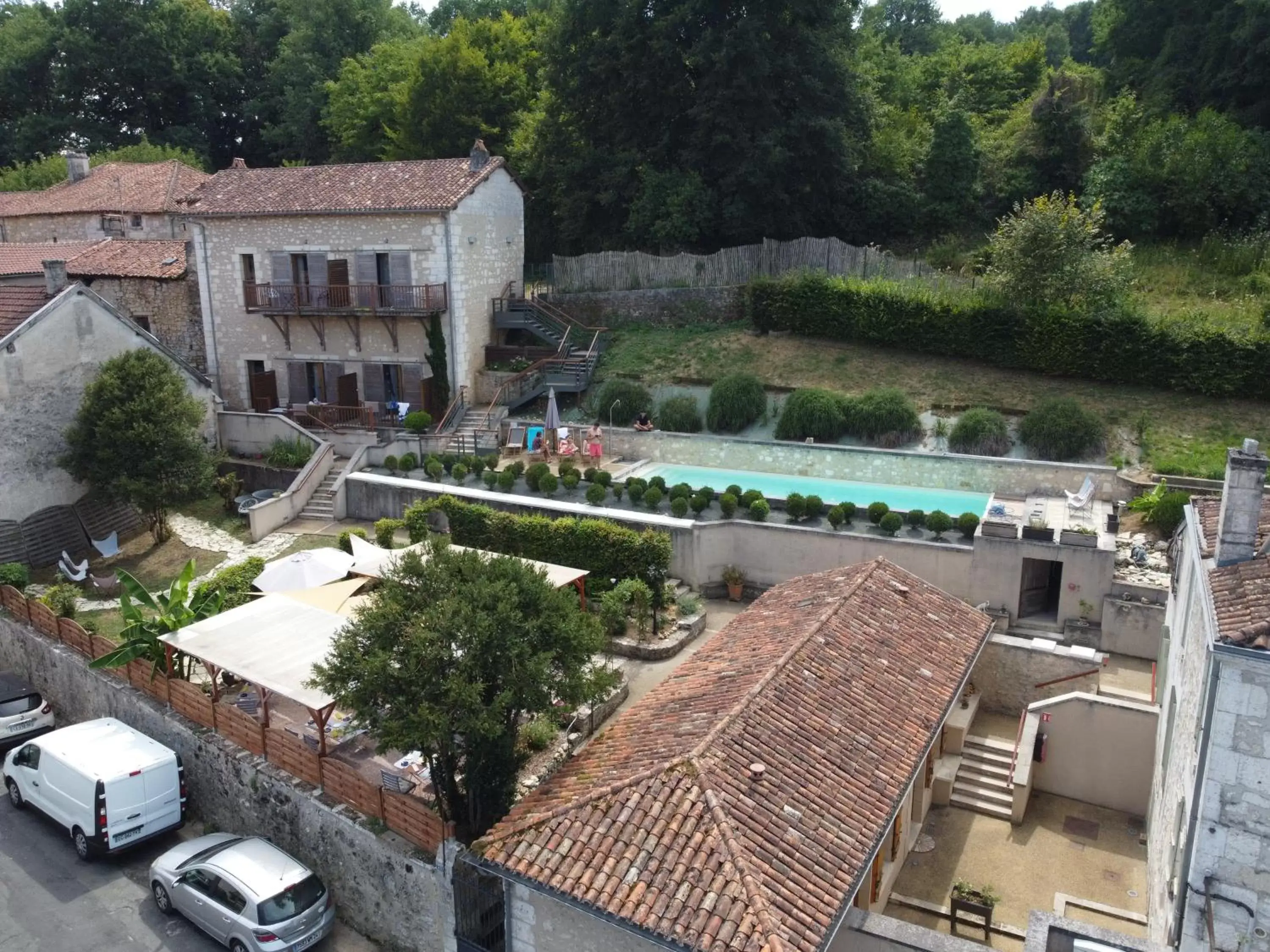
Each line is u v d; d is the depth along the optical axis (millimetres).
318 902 16078
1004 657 21078
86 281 38625
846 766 14188
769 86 41062
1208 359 31406
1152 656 21703
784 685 15438
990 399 33094
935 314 35656
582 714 19641
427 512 28953
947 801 18984
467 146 50188
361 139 56656
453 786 16031
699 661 17922
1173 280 37312
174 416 29078
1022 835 18125
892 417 32156
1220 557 12484
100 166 53312
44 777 19875
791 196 43406
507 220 39281
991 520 23547
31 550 28594
